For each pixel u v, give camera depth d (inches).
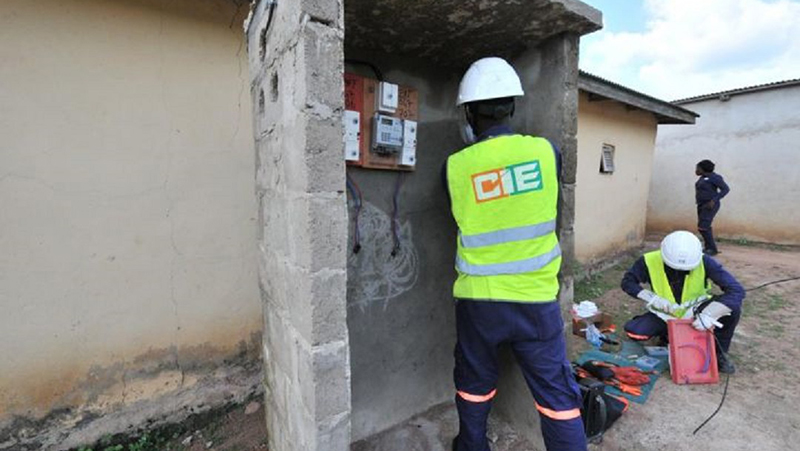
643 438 81.4
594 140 219.0
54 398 82.1
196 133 94.3
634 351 123.1
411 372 83.7
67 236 81.1
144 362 91.5
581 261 216.5
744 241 316.8
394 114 72.9
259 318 106.4
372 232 75.5
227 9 95.4
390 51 71.1
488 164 59.2
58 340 81.7
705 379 102.0
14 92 74.4
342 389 42.7
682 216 354.3
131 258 88.4
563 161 66.8
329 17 39.0
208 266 98.3
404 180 78.2
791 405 92.1
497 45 69.5
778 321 145.1
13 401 78.3
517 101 72.6
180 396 95.3
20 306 77.5
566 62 64.7
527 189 58.0
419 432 80.5
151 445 89.2
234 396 100.4
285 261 50.8
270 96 54.4
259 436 90.3
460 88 64.4
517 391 78.9
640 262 122.6
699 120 338.0
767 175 303.9
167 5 88.3
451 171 63.0
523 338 58.8
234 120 99.0
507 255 58.5
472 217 60.9
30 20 75.1
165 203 91.7
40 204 78.0
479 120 63.8
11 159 74.9
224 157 98.4
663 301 114.3
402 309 81.1
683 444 79.5
